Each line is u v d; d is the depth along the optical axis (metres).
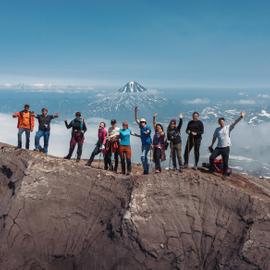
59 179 27.17
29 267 25.64
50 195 26.81
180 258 23.92
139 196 24.81
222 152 25.34
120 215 24.73
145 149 25.70
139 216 24.39
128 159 26.31
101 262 24.69
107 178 26.56
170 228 24.44
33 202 26.64
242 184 26.06
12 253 25.77
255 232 23.02
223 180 25.75
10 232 26.06
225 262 23.11
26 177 27.19
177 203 24.98
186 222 24.62
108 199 25.97
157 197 25.00
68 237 25.98
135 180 25.50
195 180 25.38
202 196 25.05
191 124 25.72
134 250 24.03
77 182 26.97
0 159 29.30
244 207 23.97
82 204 26.48
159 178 25.45
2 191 28.66
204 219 24.56
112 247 24.58
